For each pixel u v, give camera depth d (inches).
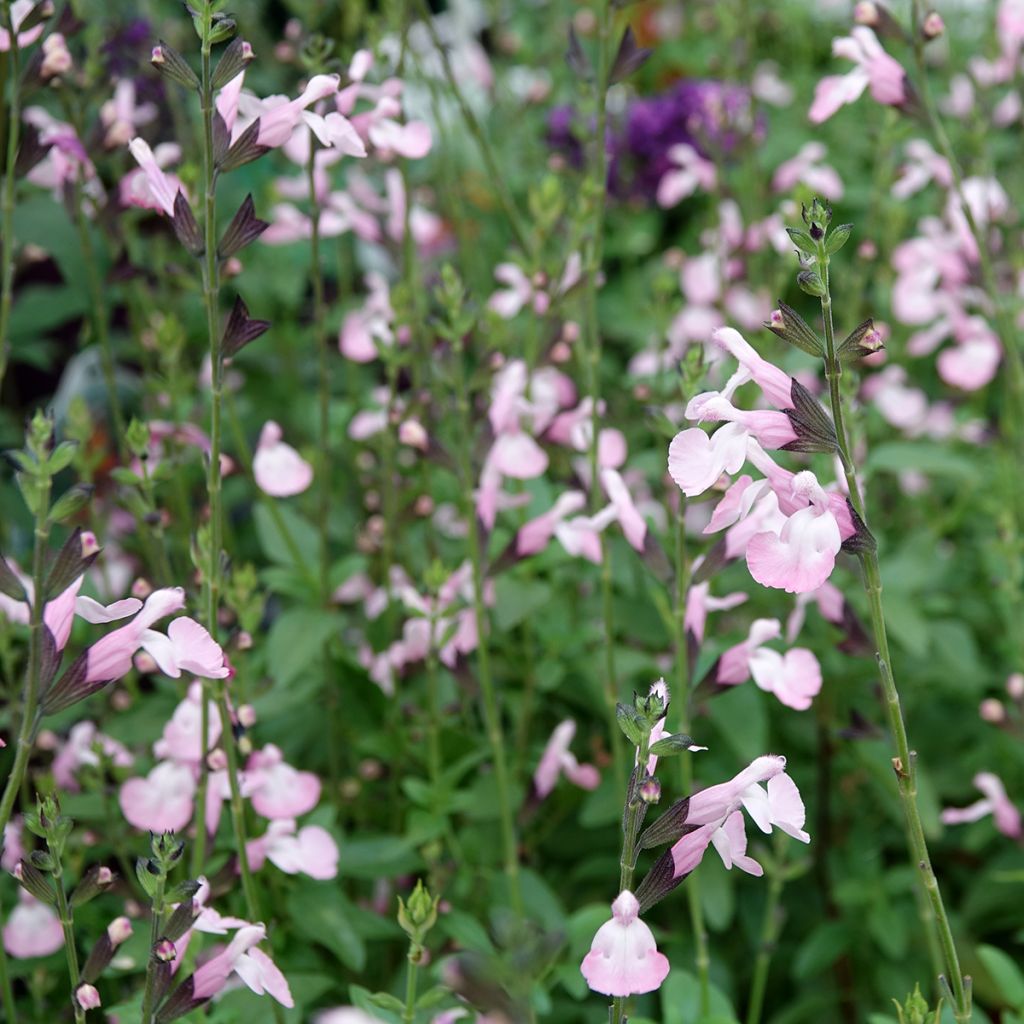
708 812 23.0
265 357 41.4
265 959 23.8
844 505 22.9
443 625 29.7
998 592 33.5
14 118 27.8
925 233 43.6
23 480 22.4
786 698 26.1
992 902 30.7
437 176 45.5
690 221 52.7
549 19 55.1
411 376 34.4
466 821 30.6
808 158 39.6
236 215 24.5
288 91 43.3
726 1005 26.9
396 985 27.8
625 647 30.5
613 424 35.2
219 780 26.5
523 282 35.0
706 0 57.5
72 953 23.5
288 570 30.7
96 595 30.7
